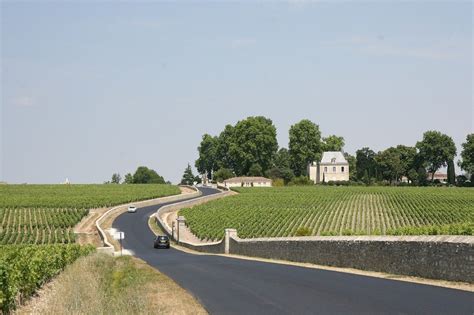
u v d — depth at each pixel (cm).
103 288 2306
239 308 1714
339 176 19900
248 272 2786
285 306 1714
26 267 2455
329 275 2511
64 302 1842
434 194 11994
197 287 2236
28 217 10325
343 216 9712
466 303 1617
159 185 17262
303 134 18825
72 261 3888
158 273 2834
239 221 9256
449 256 2086
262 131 18912
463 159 16588
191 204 12875
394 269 2436
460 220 8488
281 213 10025
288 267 3053
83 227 9725
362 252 2712
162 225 9431
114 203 12212
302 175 19088
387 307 1609
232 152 18962
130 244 7906
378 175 19400
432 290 1892
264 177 18600
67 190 14850
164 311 1678
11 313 2045
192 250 6812
